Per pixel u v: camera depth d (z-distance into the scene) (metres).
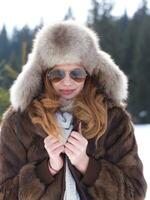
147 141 9.62
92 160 2.34
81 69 2.32
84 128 2.34
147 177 5.64
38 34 2.32
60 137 2.27
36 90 2.36
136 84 33.44
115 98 2.42
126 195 2.36
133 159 2.42
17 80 2.35
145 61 33.97
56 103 2.31
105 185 2.32
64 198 2.32
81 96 2.38
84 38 2.28
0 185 2.38
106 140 2.41
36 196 2.31
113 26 36.97
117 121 2.43
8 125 2.41
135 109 32.97
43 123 2.29
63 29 2.26
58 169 2.31
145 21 36.16
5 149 2.41
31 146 2.37
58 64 2.30
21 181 2.32
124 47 35.94
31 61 2.34
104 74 2.38
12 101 2.37
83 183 2.33
